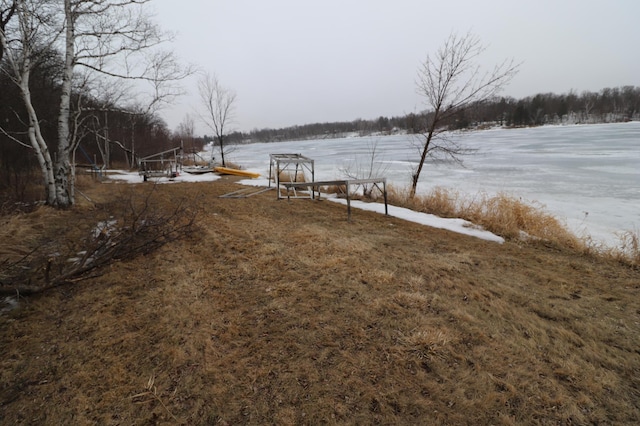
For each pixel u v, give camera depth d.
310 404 2.15
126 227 5.84
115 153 27.66
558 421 2.04
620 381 2.39
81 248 4.98
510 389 2.28
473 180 15.33
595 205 10.03
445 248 5.41
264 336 2.86
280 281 3.92
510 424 2.01
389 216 7.84
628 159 19.55
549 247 5.74
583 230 7.43
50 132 12.98
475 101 9.62
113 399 2.18
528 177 15.45
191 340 2.78
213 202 9.15
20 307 3.26
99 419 2.03
